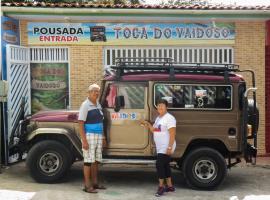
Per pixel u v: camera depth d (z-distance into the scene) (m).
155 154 8.93
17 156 11.30
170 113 8.94
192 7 12.09
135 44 12.66
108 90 9.01
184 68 9.19
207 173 9.01
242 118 8.98
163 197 8.44
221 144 9.16
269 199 8.45
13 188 8.84
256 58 12.83
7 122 11.10
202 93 9.00
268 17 12.41
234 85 9.03
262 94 12.85
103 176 10.23
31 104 12.70
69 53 12.62
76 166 11.18
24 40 12.53
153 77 8.97
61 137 9.30
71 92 12.66
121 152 8.98
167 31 12.69
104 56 12.68
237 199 8.41
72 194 8.46
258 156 12.88
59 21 12.54
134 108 8.95
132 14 12.19
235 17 12.38
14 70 11.67
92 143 8.53
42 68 12.68
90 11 12.04
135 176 10.27
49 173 9.21
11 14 11.91
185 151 9.09
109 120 8.95
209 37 12.73
